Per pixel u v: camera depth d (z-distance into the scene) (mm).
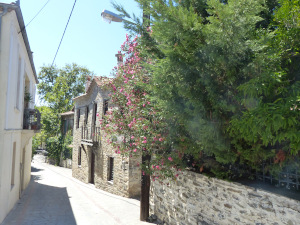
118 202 11008
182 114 4250
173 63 3701
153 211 7809
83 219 8195
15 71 8477
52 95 35000
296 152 2934
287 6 3447
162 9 3445
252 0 3000
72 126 27391
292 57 3604
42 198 11633
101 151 15125
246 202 4121
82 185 16562
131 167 12070
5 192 7758
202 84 3885
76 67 38719
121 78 7750
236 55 3393
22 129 10422
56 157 29609
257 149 3732
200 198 5398
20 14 7734
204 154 5191
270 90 3162
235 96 3486
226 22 3059
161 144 5621
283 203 3453
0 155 7082
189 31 3328
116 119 7367
